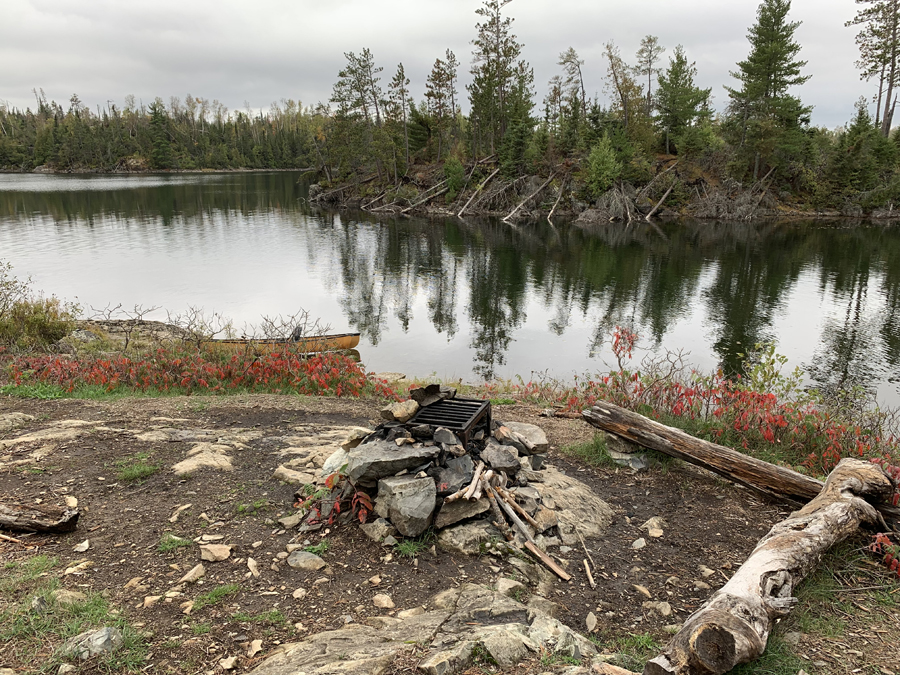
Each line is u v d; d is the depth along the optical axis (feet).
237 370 34.88
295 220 189.06
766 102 186.09
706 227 169.68
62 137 450.30
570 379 50.37
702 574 13.84
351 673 8.84
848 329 67.92
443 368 54.08
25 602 11.12
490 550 13.93
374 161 241.14
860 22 204.74
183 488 16.99
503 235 155.53
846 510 13.92
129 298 80.94
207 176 422.00
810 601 12.21
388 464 14.84
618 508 17.30
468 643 9.84
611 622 11.99
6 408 26.43
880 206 189.16
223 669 9.74
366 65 230.27
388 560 13.50
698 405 25.64
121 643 10.14
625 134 199.00
